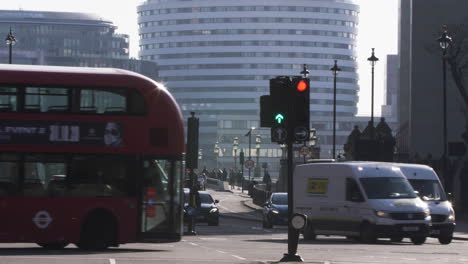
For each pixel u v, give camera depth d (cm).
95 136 3222
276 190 10456
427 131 10000
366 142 7169
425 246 4106
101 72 3253
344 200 4306
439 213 4509
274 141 2812
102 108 3234
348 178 4306
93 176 3222
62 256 2892
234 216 8088
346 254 3347
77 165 3206
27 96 3188
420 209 4200
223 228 6150
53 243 3459
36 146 3183
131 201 3244
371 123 8106
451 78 9931
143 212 3256
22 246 3647
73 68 3262
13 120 3172
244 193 13162
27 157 3178
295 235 2870
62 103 3206
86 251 3212
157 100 3281
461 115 9962
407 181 4334
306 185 4541
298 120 2808
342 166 4356
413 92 10044
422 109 10012
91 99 3225
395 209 4162
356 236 4288
